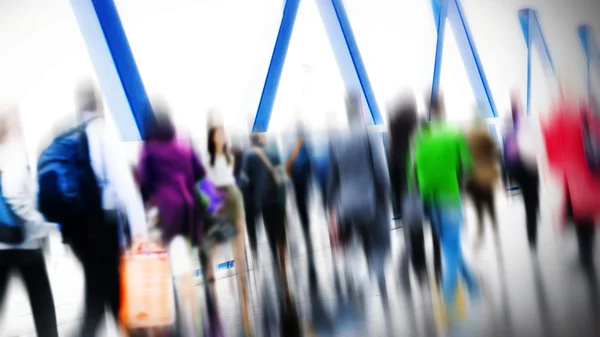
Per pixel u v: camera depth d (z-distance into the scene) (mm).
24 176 5062
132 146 5852
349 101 8477
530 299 5055
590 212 8734
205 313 5344
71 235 5211
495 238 7391
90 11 5770
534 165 7707
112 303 5227
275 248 6965
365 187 6840
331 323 4836
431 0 10219
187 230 5820
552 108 13070
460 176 6031
